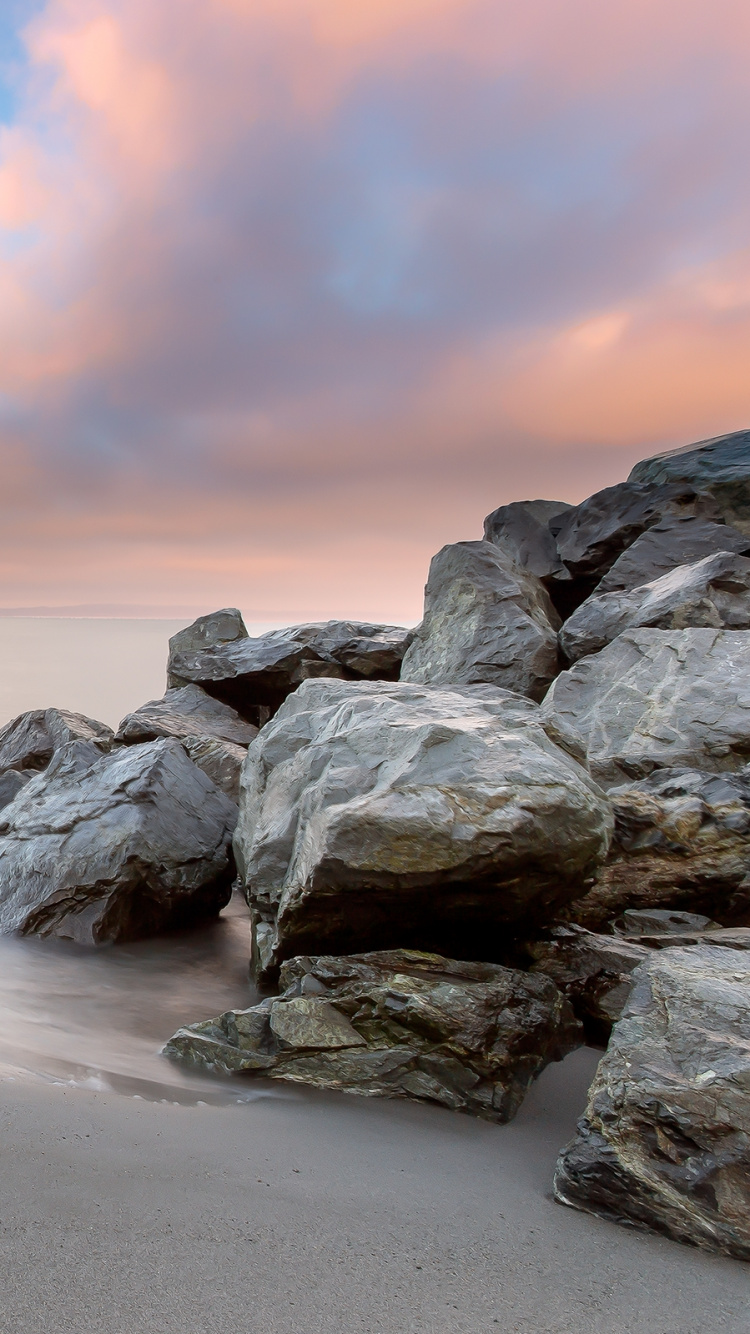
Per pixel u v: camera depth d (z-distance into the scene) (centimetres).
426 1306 206
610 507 1324
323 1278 213
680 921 531
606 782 713
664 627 955
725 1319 213
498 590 1181
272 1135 311
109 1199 238
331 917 433
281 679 1394
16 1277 195
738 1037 304
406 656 1295
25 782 997
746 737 741
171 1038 408
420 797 414
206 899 698
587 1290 222
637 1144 275
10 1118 284
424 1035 375
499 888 414
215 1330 185
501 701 570
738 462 1302
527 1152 316
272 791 553
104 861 632
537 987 415
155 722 1138
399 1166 294
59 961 575
